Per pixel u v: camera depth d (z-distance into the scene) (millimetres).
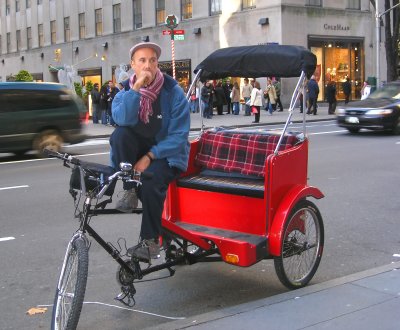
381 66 36969
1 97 13578
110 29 42500
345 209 8250
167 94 4316
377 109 17609
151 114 4227
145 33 39312
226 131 5691
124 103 4043
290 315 4164
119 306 4824
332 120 25422
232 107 30203
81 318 4578
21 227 7406
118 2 41438
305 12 32469
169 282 5371
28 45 53219
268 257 4891
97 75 44219
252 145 5340
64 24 47656
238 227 5008
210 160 5500
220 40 34500
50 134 14258
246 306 4367
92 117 27297
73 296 3605
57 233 7090
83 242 3832
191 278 5477
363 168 11711
